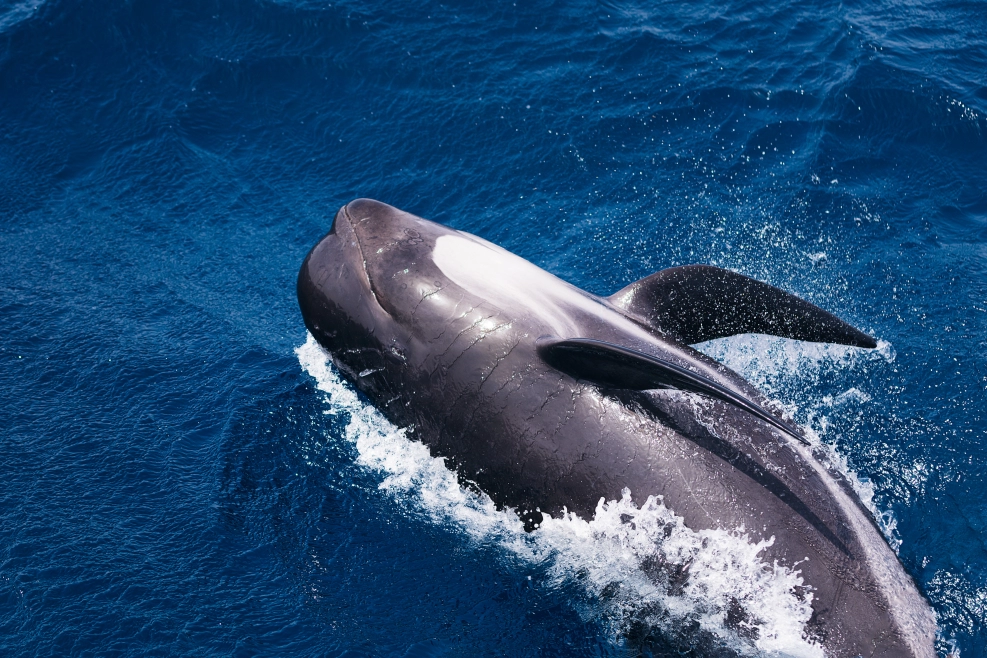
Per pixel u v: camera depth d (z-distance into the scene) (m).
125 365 13.16
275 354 13.59
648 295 11.30
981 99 17.92
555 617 9.43
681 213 16.06
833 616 8.77
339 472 11.09
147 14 19.98
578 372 9.57
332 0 20.33
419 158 17.67
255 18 20.05
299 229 16.78
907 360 13.01
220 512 10.55
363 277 10.98
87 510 10.56
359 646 9.02
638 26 20.00
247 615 9.30
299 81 19.20
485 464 10.19
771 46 19.52
